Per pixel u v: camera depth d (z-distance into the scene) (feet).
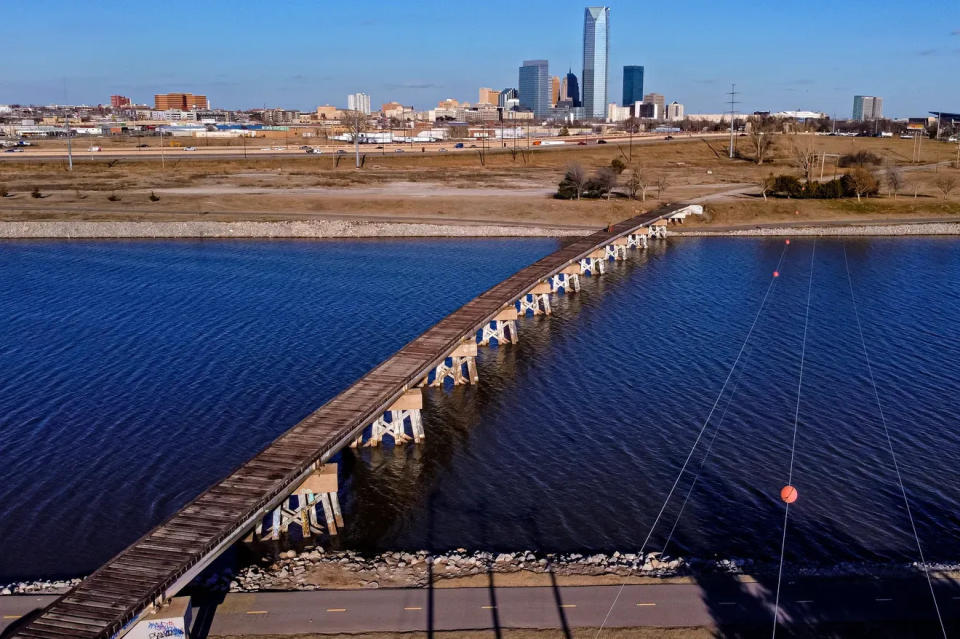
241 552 105.09
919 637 86.89
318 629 86.48
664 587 94.53
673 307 233.14
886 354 188.65
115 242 340.18
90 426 144.87
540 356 187.42
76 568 102.53
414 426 140.56
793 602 92.38
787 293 249.55
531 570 99.45
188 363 178.50
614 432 144.56
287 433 116.88
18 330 204.54
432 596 92.73
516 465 131.85
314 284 258.16
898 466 131.54
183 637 82.53
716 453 136.15
